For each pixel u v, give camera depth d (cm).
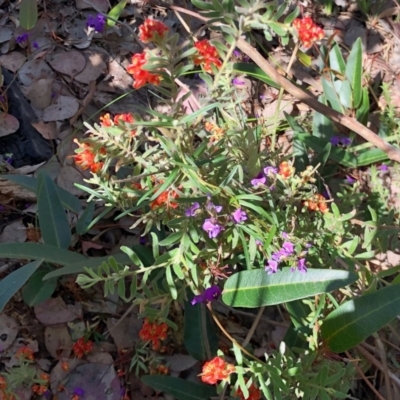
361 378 46
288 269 37
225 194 36
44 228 44
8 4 62
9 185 49
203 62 36
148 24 30
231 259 42
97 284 47
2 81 52
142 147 53
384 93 59
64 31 61
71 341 44
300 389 36
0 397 39
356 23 69
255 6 31
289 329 44
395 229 44
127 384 44
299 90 42
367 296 38
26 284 44
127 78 60
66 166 52
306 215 42
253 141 38
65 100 56
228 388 42
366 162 57
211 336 44
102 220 50
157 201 37
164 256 36
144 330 38
